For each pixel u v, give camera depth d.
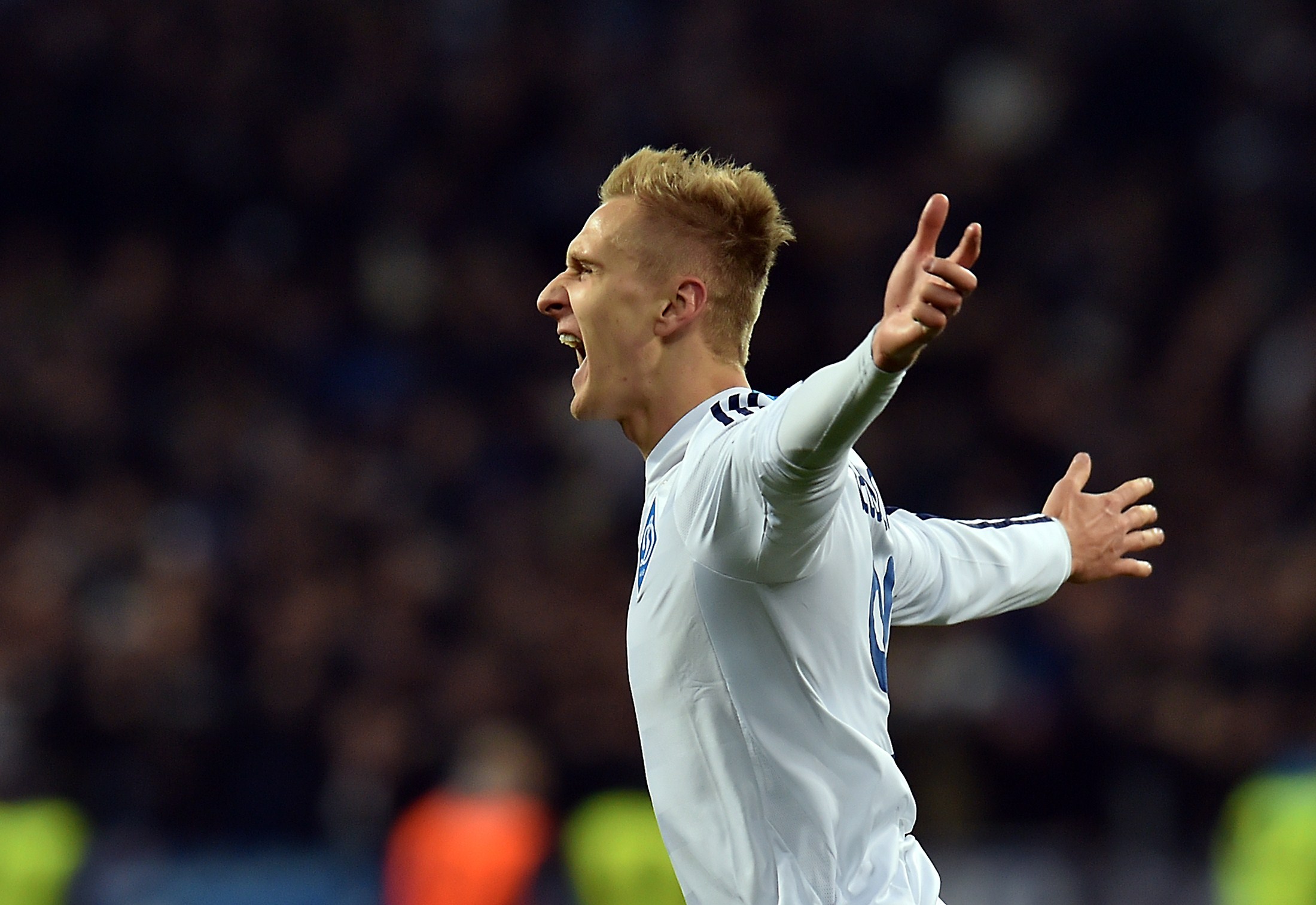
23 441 45.34
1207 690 38.38
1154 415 45.81
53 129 50.78
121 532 42.91
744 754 10.41
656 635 10.55
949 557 12.30
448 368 47.12
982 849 35.62
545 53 52.06
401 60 52.38
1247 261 47.94
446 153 51.03
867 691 10.74
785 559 9.72
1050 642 38.84
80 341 47.53
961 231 49.66
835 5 52.75
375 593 40.84
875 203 49.91
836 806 10.38
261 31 52.25
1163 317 48.66
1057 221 49.62
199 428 45.84
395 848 32.62
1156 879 35.16
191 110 51.28
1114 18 51.19
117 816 36.91
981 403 45.59
